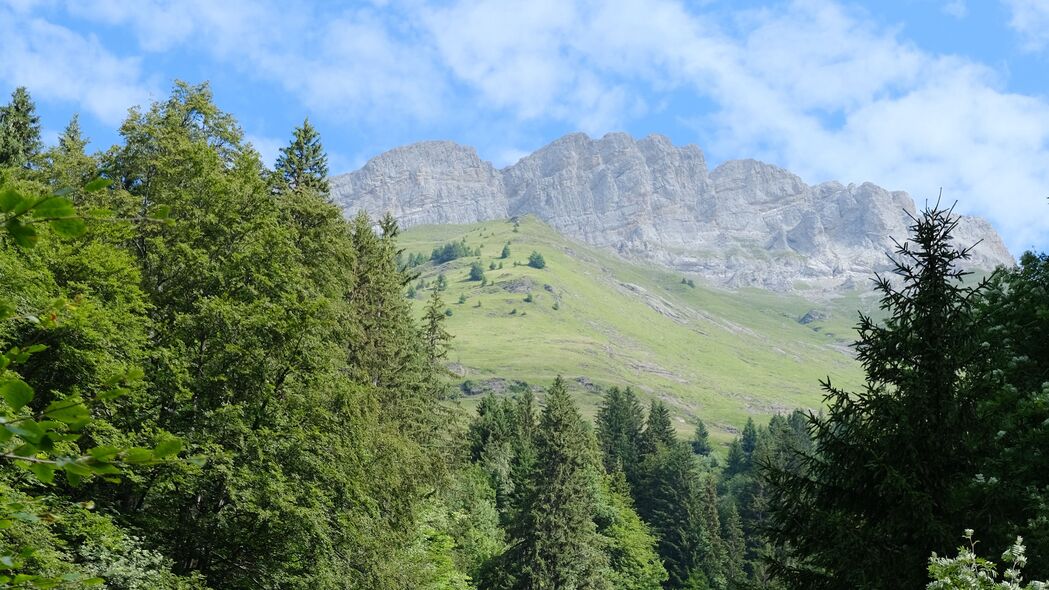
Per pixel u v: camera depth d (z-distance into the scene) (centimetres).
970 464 1739
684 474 10781
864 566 1703
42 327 402
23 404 329
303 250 3431
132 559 2166
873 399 1809
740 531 9969
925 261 1845
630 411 14525
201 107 3462
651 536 9644
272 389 2711
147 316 2802
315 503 2711
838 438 1847
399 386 4466
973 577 1201
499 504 8519
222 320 2730
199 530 2662
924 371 1794
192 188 2986
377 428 3419
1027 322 2058
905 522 1700
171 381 2520
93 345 2317
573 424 6444
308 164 4934
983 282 2159
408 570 3450
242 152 3297
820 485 1883
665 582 9812
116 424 2420
